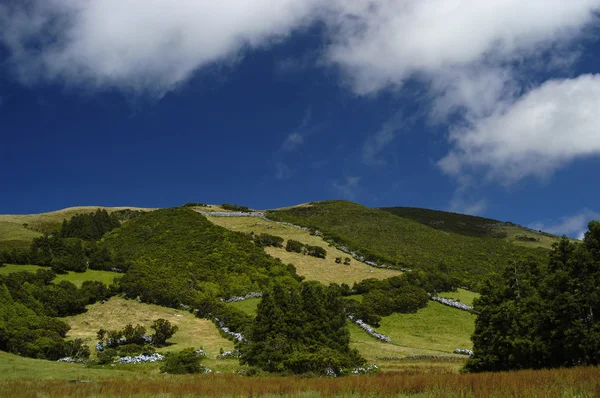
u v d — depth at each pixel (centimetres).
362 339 4962
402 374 2683
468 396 1614
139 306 5297
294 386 2141
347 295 6184
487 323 3266
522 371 2333
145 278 5781
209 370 3434
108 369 3384
